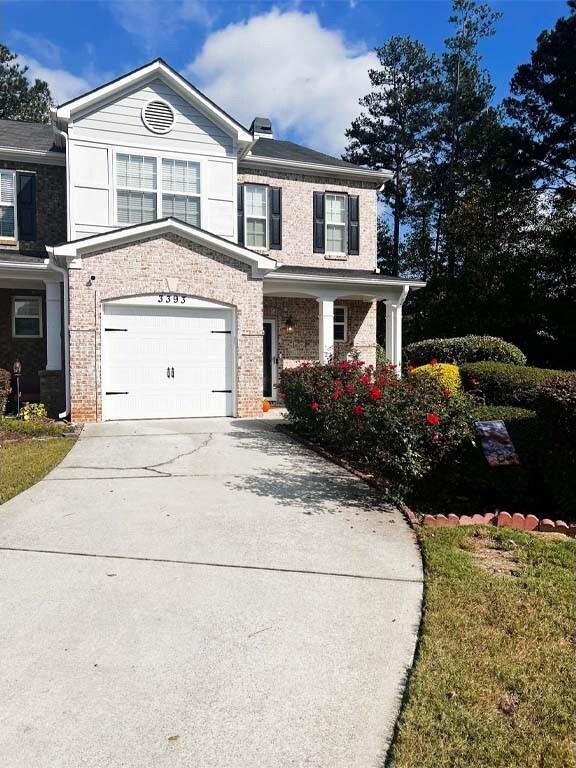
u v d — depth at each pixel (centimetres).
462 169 3216
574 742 248
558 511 623
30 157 1394
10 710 264
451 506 662
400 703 273
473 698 276
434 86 3375
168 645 321
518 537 510
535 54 2691
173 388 1157
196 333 1170
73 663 302
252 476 716
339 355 1250
